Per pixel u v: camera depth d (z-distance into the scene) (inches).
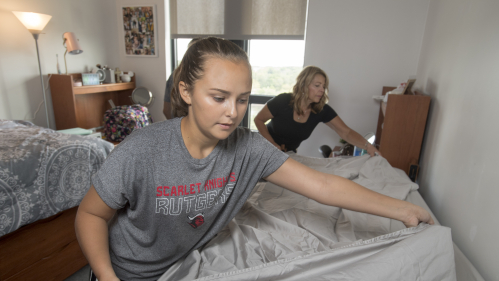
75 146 76.0
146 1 139.9
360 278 23.4
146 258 29.2
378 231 41.5
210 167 26.1
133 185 24.9
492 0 42.1
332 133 115.8
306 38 111.3
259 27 123.3
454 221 46.2
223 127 22.4
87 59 139.9
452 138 51.9
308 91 68.4
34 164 67.1
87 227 25.2
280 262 25.8
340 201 30.3
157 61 146.9
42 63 122.0
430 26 87.9
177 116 26.8
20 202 63.8
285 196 52.1
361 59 107.6
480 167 39.0
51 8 122.3
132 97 146.9
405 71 104.1
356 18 105.1
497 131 35.5
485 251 35.0
